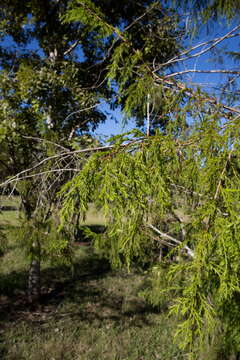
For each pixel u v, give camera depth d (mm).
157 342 3904
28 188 3307
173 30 3131
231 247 791
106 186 964
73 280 6352
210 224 866
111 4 4074
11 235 2857
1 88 3605
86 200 994
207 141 1019
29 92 3666
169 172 1156
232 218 807
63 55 4730
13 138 3488
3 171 4223
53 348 3633
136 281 6238
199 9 1750
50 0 4496
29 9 4449
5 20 4363
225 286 810
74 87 3928
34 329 4160
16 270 6336
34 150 3887
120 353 3627
